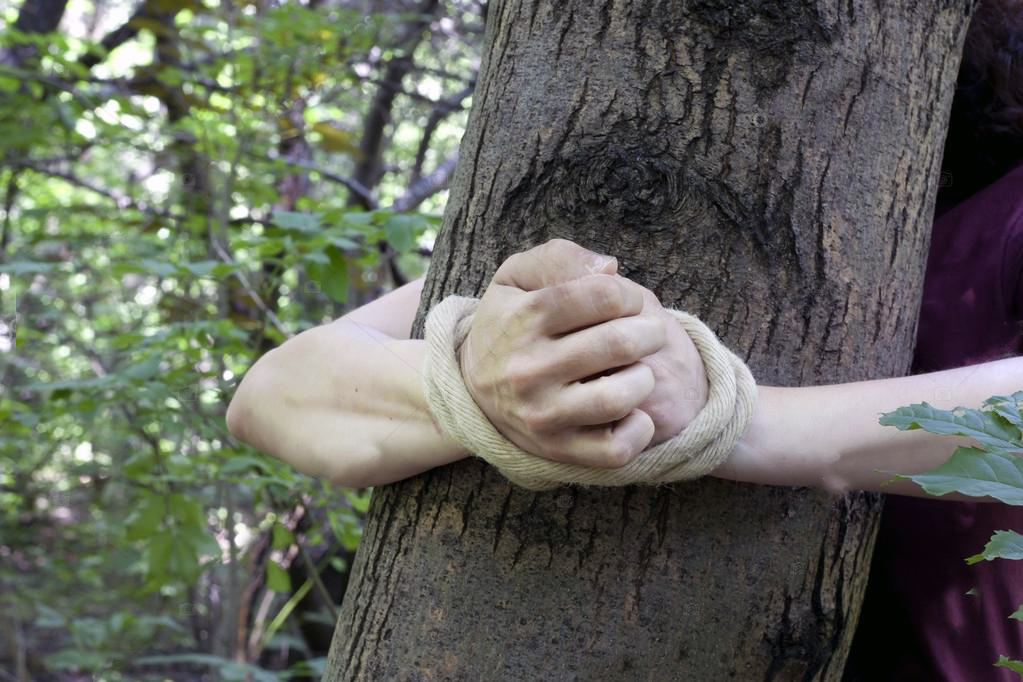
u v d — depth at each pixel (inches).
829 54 33.1
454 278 36.5
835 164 33.3
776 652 33.9
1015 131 44.6
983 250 41.8
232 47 119.3
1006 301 40.6
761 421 31.5
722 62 33.1
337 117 179.0
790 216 33.0
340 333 38.5
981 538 41.4
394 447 34.5
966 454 25.7
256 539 135.1
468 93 163.2
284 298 144.6
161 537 91.1
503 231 35.1
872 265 34.2
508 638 33.5
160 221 126.4
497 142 35.9
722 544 33.2
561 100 34.6
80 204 136.2
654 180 33.3
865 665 45.5
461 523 34.4
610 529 33.0
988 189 43.6
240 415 39.9
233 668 111.3
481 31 173.2
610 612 33.0
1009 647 41.6
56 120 125.6
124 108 115.3
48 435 134.3
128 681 147.4
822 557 34.4
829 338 33.6
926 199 36.0
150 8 122.2
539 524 33.4
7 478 174.6
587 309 27.6
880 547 43.6
